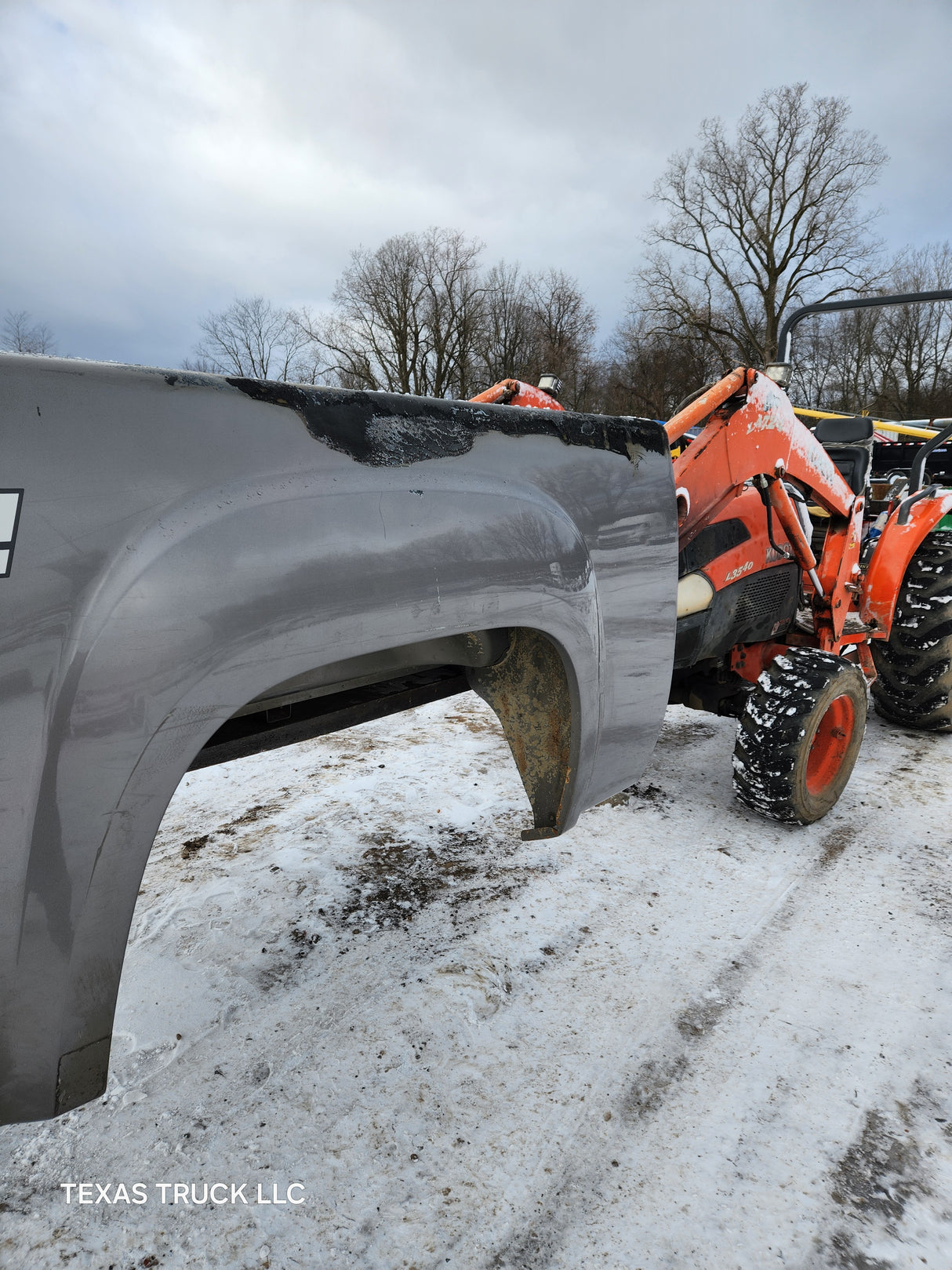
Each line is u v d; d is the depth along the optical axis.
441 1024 1.66
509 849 2.43
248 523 0.87
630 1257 1.16
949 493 3.24
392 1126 1.40
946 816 2.69
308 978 1.81
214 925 2.01
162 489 0.81
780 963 1.87
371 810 2.70
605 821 2.63
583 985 1.79
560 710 1.48
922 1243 1.18
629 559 1.47
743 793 2.52
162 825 2.58
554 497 1.30
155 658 0.80
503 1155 1.34
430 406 1.11
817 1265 1.15
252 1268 1.15
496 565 1.17
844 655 3.54
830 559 2.97
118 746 0.79
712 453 2.27
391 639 1.03
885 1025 1.66
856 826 2.61
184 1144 1.36
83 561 0.75
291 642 0.92
